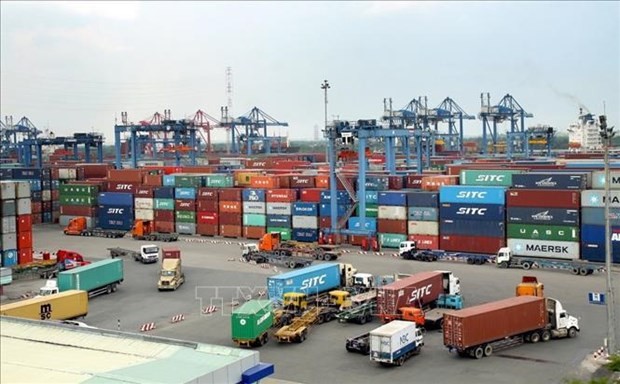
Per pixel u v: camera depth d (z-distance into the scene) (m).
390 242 85.19
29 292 65.50
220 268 75.06
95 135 167.12
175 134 173.62
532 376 38.28
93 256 85.25
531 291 52.06
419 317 48.16
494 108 175.62
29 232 75.50
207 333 49.31
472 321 41.38
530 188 75.69
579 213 70.81
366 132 88.62
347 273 60.41
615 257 69.69
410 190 89.06
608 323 42.12
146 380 26.80
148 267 77.25
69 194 116.62
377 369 40.44
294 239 94.75
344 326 50.50
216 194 102.56
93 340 32.50
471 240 77.56
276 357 43.31
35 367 28.94
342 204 91.62
